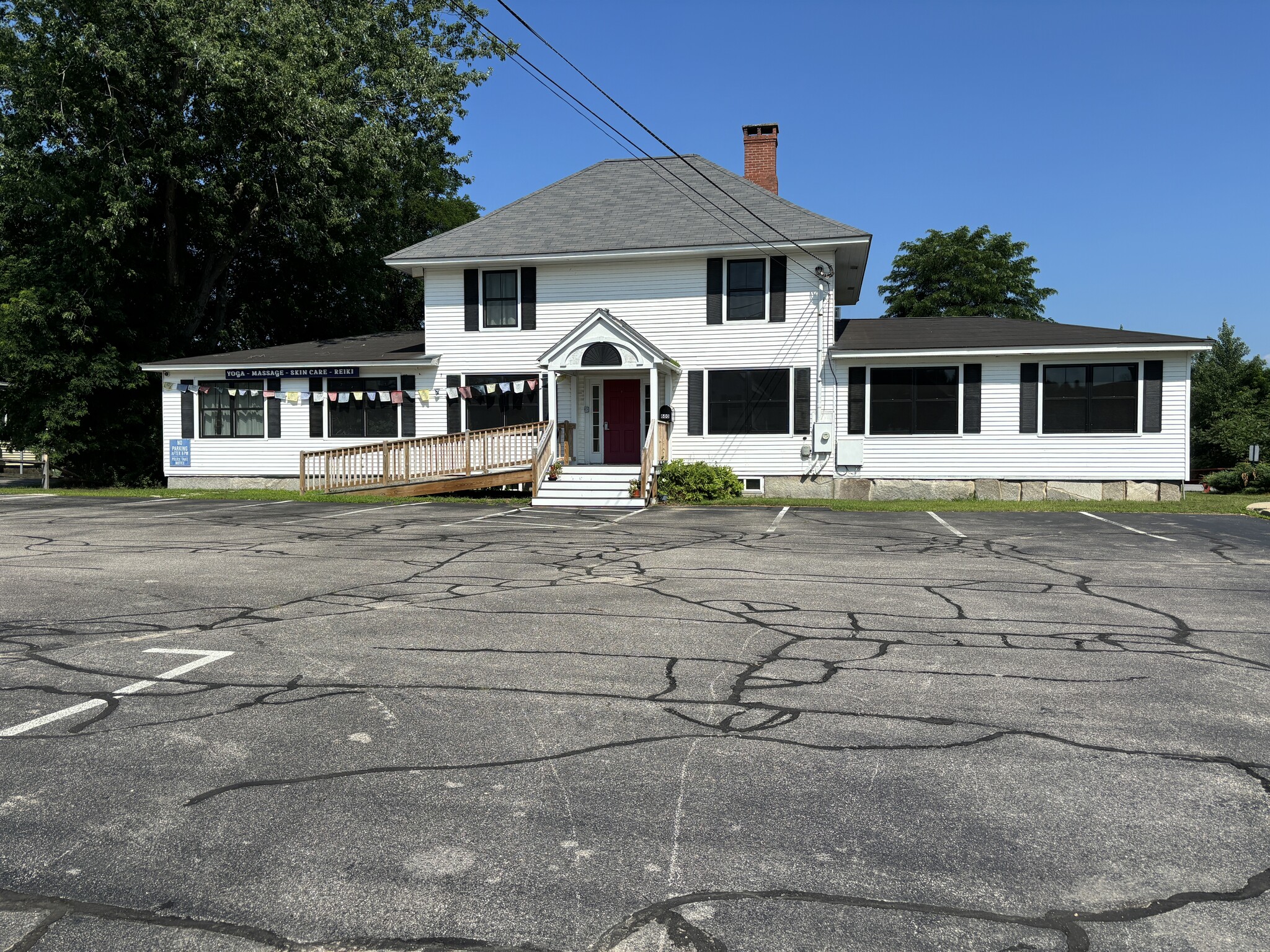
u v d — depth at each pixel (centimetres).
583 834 358
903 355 2052
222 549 1183
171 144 2469
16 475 3253
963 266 4447
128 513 1700
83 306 2448
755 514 1706
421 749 448
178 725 480
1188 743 460
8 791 395
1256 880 324
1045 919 300
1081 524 1539
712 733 471
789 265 2147
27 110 2322
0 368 2444
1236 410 3284
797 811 379
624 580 948
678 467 2030
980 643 671
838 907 307
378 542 1255
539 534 1372
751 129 2619
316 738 462
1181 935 291
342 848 345
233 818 371
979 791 399
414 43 2906
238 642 662
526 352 2278
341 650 641
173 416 2402
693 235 2192
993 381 2052
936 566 1049
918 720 493
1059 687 555
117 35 2328
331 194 2725
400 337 2684
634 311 2227
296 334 3512
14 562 1052
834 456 2130
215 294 3216
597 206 2398
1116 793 398
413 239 3922
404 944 285
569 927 294
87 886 318
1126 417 1997
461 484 2047
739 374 2178
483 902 309
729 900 311
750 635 694
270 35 2439
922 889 318
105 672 579
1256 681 571
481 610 782
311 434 2350
